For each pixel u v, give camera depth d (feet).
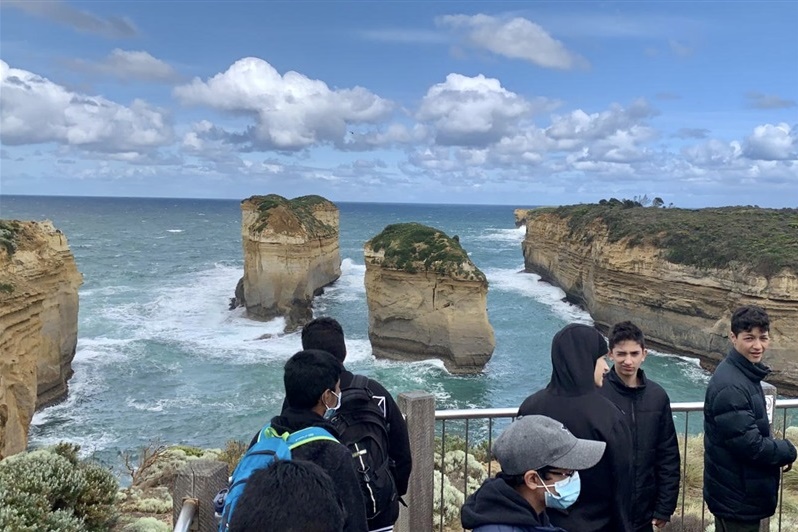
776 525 24.04
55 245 101.76
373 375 119.75
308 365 11.30
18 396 71.20
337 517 7.07
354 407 12.57
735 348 15.30
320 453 10.24
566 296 201.87
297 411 11.23
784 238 123.75
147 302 183.83
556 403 12.54
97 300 185.26
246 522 6.82
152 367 116.78
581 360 12.49
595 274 161.89
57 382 95.09
